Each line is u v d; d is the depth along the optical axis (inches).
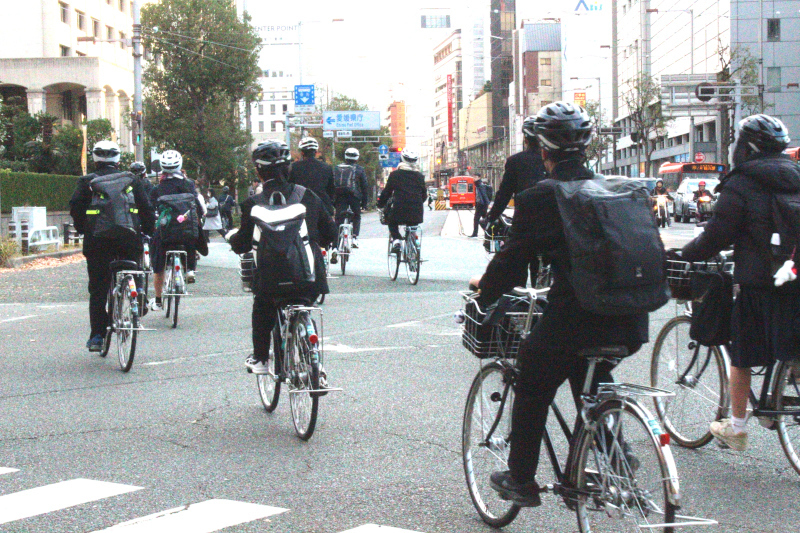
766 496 188.1
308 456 221.6
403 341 391.2
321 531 168.7
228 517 176.9
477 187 1229.7
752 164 186.2
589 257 132.7
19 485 200.1
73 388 306.8
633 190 136.9
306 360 233.1
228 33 1888.5
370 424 251.8
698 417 221.3
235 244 250.5
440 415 260.7
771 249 182.9
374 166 3597.4
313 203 260.1
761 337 188.4
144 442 236.8
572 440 147.6
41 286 674.8
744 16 2529.5
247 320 466.9
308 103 2642.7
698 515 176.6
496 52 5856.3
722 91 1425.9
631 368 319.9
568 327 140.2
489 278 147.8
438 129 7731.3
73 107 2333.9
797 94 2544.3
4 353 382.9
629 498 133.8
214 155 1929.1
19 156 1807.3
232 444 233.9
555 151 145.1
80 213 349.1
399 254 625.9
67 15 2402.8
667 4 3110.2
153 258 459.2
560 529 168.2
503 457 165.5
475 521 173.8
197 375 326.0
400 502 185.9
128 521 175.0
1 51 2309.3
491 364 169.5
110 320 355.9
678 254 195.2
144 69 1913.1
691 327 200.4
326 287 245.4
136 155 1352.1
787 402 195.2
